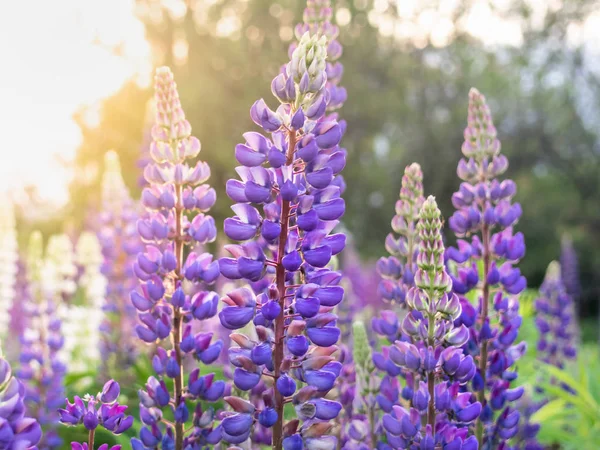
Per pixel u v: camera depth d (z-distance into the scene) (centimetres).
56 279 121
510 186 76
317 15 82
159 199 70
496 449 73
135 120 449
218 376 94
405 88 635
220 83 514
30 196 412
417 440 66
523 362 115
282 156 63
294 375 64
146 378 102
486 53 711
